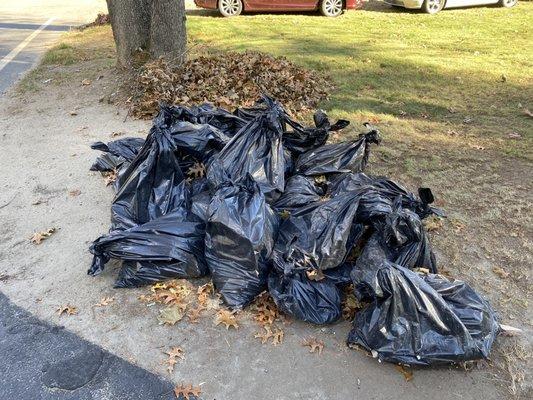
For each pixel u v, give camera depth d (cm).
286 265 332
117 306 347
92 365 304
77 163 547
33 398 285
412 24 1211
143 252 354
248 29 1150
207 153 446
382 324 291
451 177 502
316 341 316
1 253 405
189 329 327
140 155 414
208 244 353
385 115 656
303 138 480
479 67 852
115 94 745
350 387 288
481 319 295
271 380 293
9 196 486
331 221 343
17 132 636
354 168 455
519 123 627
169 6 755
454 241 407
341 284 343
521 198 464
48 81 834
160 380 294
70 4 1697
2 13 1538
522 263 382
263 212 351
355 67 855
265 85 689
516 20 1235
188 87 691
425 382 289
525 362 301
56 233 428
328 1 1311
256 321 332
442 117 652
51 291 363
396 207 344
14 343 320
